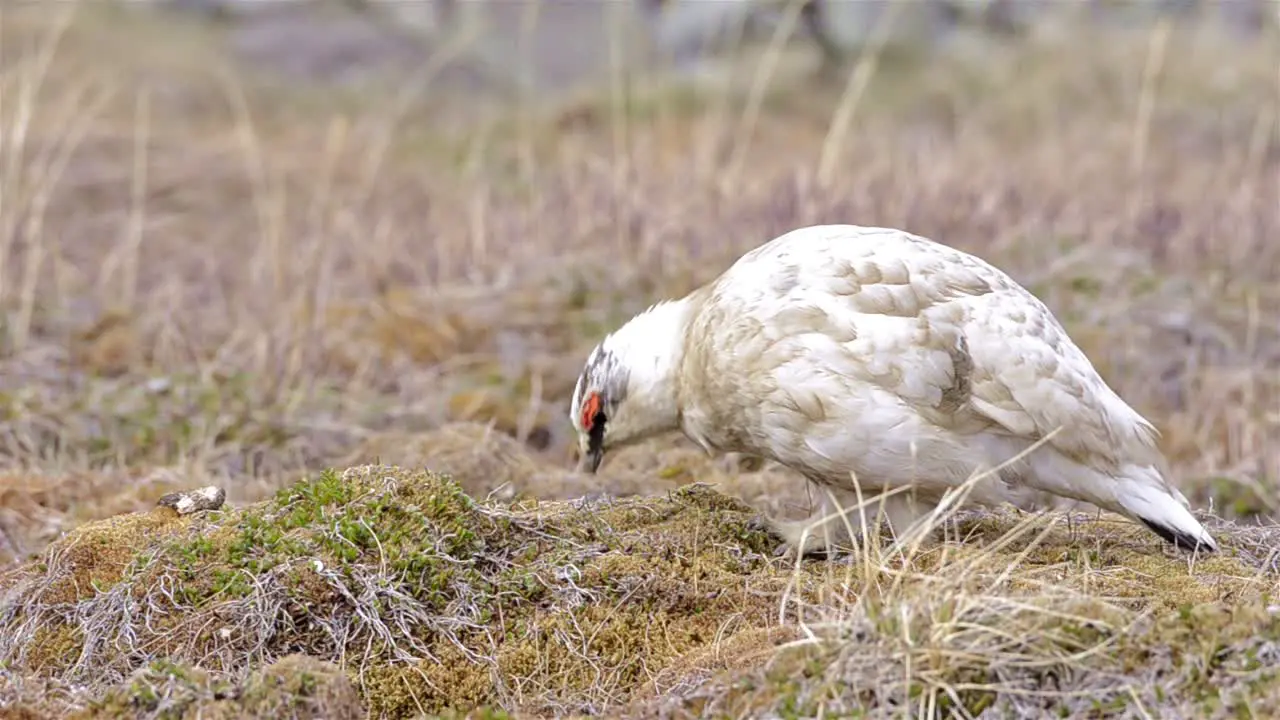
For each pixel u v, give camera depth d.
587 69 30.22
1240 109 24.00
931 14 28.53
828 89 26.55
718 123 20.58
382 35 31.73
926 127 24.62
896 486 7.59
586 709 6.75
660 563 7.54
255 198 19.62
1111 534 8.06
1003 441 7.46
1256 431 11.70
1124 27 28.83
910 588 6.51
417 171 22.56
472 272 15.41
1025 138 23.39
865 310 7.43
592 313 14.00
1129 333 13.25
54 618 7.23
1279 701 5.69
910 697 5.91
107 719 6.13
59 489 9.98
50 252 15.79
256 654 6.88
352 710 6.33
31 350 12.83
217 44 30.81
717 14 24.81
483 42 31.20
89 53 27.20
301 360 12.75
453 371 13.09
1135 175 18.22
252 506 7.86
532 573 7.36
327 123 26.34
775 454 7.79
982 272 7.69
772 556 7.94
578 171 19.25
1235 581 7.02
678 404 8.21
